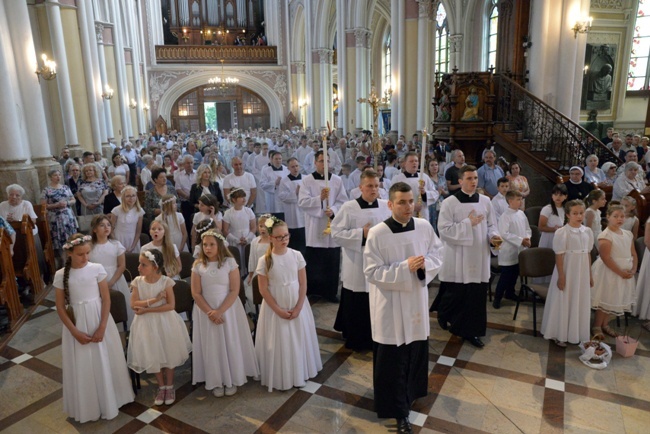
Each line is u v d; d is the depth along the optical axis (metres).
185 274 5.35
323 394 4.03
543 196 8.99
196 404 3.93
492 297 6.04
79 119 13.34
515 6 10.17
